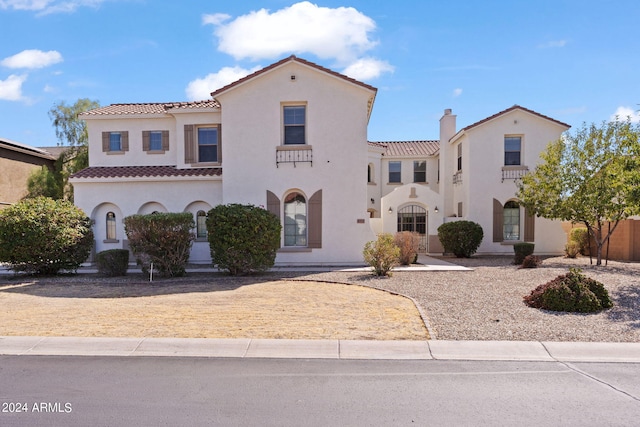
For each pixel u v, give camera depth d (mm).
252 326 7719
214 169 17781
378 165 27922
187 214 13789
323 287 11656
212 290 11305
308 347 6695
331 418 4395
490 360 6195
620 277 12328
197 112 17875
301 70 16344
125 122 19156
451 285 11688
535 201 16625
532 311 8742
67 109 28172
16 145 26328
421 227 22391
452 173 24125
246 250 13633
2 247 13258
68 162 28625
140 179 17250
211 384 5312
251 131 16500
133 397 4930
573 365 5992
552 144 17188
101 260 13977
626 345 6691
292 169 16453
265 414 4492
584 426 4230
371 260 13578
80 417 4438
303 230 16797
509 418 4395
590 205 15039
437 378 5512
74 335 7223
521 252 16734
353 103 16344
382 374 5652
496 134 20828
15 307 9406
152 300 10016
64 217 13945
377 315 8477
